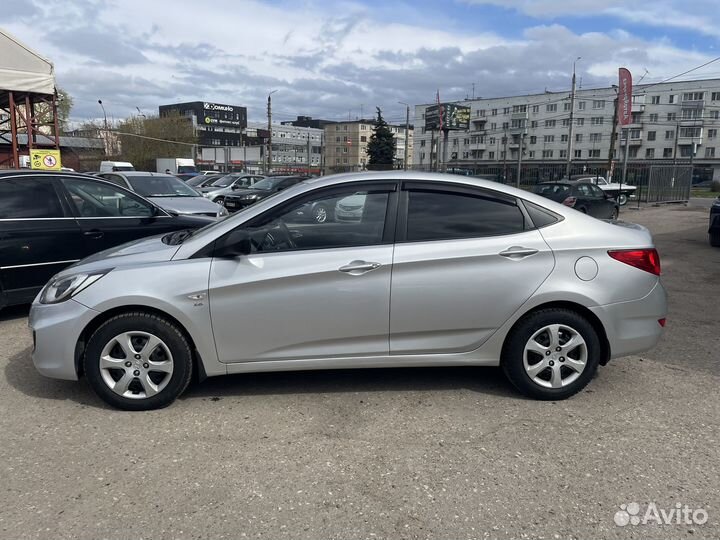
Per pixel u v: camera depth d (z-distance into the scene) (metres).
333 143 122.12
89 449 3.29
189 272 3.67
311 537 2.55
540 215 3.95
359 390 4.15
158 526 2.62
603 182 31.38
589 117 92.25
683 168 30.28
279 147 117.12
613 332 3.89
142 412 3.77
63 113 63.12
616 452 3.29
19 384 4.22
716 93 84.12
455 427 3.58
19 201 5.86
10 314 6.30
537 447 3.34
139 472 3.06
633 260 3.90
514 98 100.19
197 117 124.38
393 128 119.88
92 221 6.27
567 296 3.80
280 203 3.84
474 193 3.94
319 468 3.11
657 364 4.75
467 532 2.58
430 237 3.84
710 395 4.11
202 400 3.96
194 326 3.68
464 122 64.69
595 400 4.00
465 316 3.82
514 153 101.19
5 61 14.09
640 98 89.56
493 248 3.80
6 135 27.31
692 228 16.94
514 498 2.84
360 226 3.85
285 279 3.69
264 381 4.30
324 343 3.81
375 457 3.22
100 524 2.63
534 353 3.92
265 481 2.98
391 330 3.81
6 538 2.52
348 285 3.72
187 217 7.14
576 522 2.66
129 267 3.70
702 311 6.63
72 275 3.80
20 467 3.10
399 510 2.74
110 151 68.44
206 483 2.96
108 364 3.70
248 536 2.55
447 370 4.55
